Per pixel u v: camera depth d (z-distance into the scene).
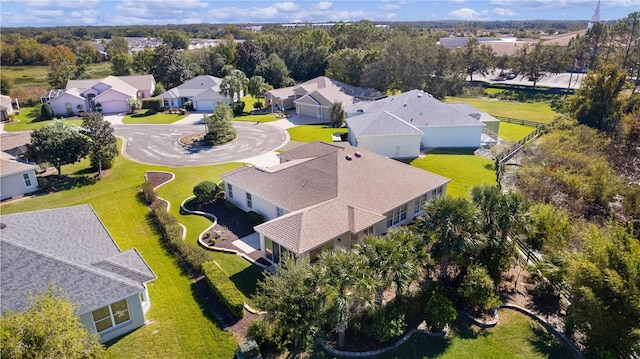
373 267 18.20
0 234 19.95
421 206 32.56
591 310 17.19
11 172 36.78
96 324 18.47
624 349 17.23
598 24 91.69
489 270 22.30
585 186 32.66
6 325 12.29
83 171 44.06
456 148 52.72
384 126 49.16
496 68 129.25
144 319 20.03
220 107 57.47
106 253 21.73
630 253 17.77
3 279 17.67
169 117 72.69
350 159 32.06
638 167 42.16
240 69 105.50
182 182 40.38
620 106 56.72
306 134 59.06
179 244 26.73
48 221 22.88
